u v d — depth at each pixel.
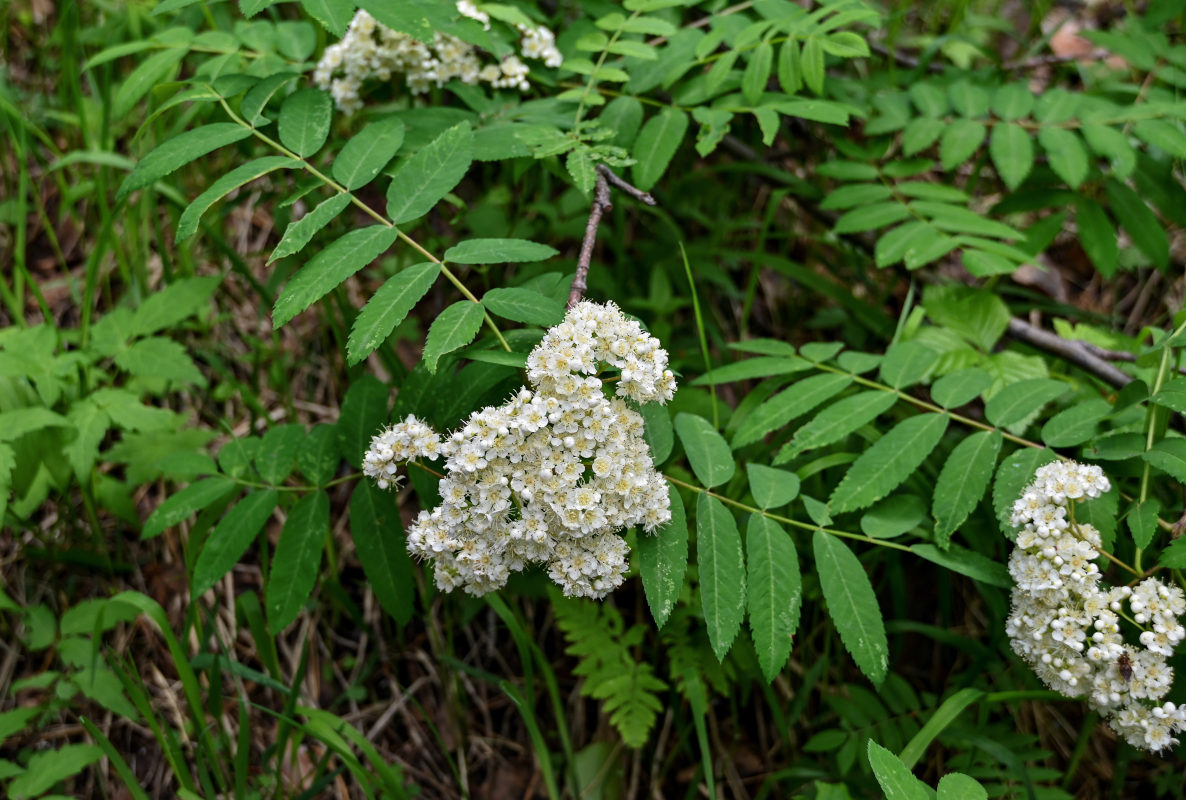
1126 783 0.58
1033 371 0.57
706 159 0.68
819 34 0.55
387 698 0.61
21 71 0.71
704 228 0.70
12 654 0.59
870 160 0.61
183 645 0.54
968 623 0.61
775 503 0.48
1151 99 0.60
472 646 0.62
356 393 0.51
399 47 0.56
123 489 0.60
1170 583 0.49
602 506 0.44
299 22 0.59
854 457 0.54
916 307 0.60
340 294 0.63
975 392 0.51
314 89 0.51
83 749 0.53
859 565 0.47
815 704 0.60
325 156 0.64
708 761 0.52
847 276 0.70
